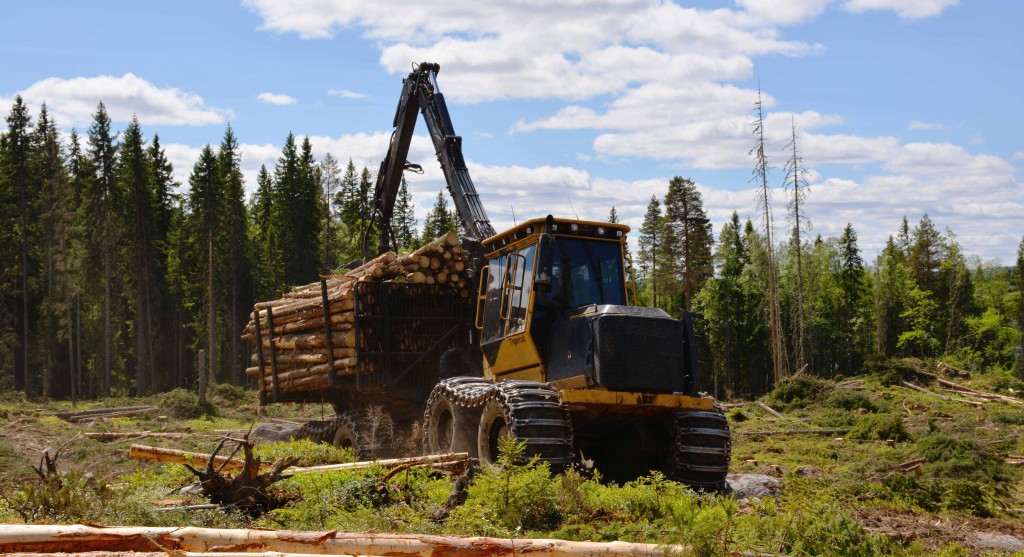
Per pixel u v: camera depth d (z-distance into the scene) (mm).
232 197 61906
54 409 32625
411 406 15656
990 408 27156
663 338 11336
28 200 59406
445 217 78312
